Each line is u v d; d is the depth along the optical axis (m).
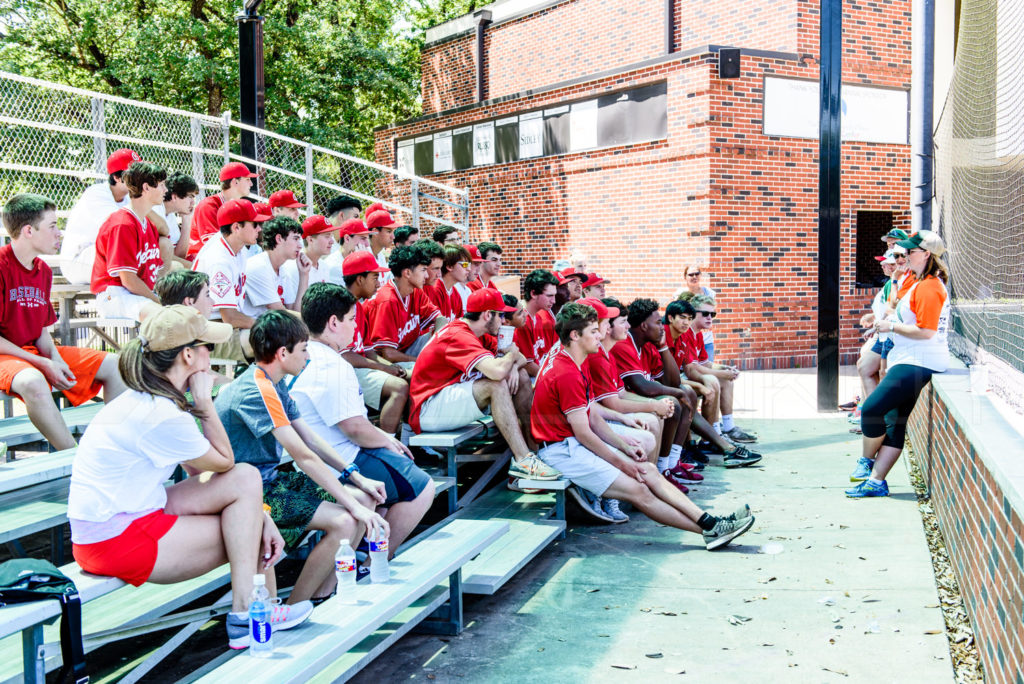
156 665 4.01
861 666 3.89
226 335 3.49
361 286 6.07
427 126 18.38
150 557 3.27
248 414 3.88
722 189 12.61
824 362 9.92
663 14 15.16
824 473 7.41
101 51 20.06
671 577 5.07
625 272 14.05
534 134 15.70
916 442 7.70
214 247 6.02
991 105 5.99
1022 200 4.82
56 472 3.98
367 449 4.50
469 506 6.05
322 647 3.18
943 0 9.88
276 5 20.56
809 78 13.04
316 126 20.12
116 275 5.93
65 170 9.53
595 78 14.21
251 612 3.13
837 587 4.86
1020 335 4.70
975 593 4.18
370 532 3.83
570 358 5.66
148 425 3.24
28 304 4.97
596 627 4.38
